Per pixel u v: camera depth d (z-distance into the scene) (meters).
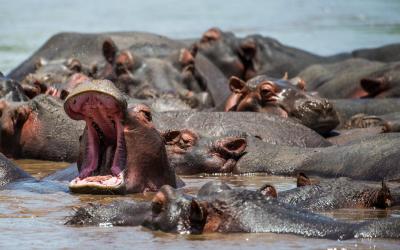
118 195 50.91
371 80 94.88
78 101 48.34
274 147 65.44
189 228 39.94
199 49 113.25
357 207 47.47
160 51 104.31
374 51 122.25
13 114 70.56
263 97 76.50
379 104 86.50
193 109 81.50
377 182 57.56
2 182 55.03
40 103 71.31
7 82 76.44
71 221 43.09
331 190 48.12
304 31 180.88
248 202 40.41
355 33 175.75
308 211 41.41
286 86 76.50
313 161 62.44
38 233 41.09
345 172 60.00
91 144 51.53
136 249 37.47
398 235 38.59
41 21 196.38
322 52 149.25
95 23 194.25
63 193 51.66
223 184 41.34
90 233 40.69
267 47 117.06
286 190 50.19
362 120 80.25
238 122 70.88
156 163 52.53
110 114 49.69
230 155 64.12
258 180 59.94
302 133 71.44
